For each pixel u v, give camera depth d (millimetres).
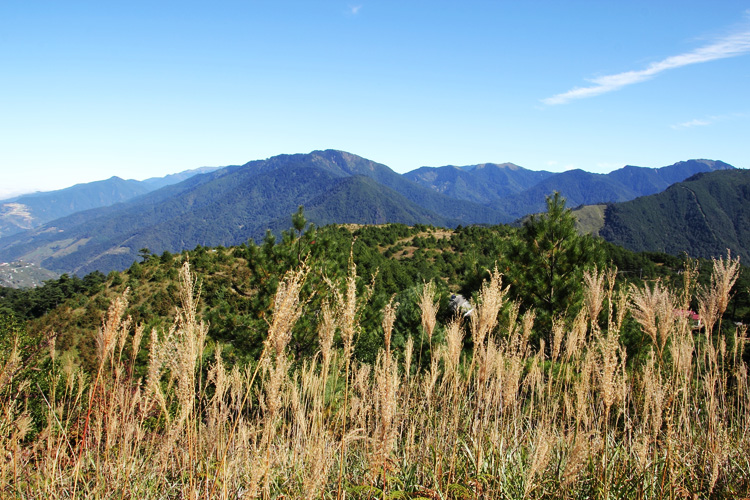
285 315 2822
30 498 3846
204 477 3691
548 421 4516
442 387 4961
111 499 3750
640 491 3211
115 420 3855
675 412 3988
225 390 4250
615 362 3357
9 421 4062
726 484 3688
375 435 3029
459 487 3691
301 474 3742
